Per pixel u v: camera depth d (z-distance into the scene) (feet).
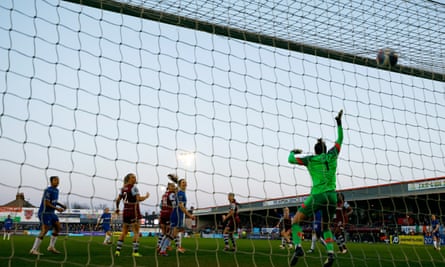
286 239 38.73
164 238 26.50
